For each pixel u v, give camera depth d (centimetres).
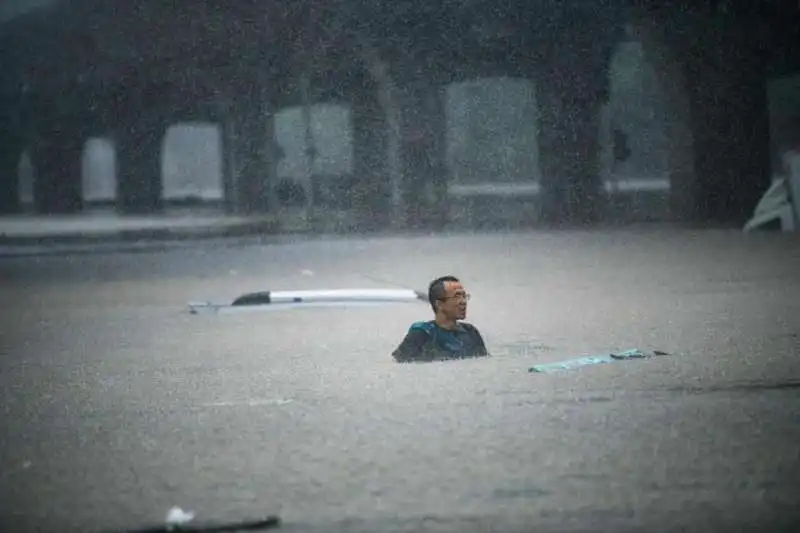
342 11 14925
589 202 13550
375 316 4859
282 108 15950
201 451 2294
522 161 14650
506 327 4278
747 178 12569
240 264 8600
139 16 15812
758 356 3322
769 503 1773
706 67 12575
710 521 1689
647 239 9719
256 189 16200
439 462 2109
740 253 7794
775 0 12112
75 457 2284
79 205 17462
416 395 2814
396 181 15038
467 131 14762
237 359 3709
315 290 6019
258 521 1759
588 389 2814
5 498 1972
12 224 15612
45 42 16300
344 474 2048
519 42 13938
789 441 2189
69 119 17062
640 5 12769
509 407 2603
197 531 1738
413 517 1762
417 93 14900
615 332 4019
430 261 8219
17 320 5241
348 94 15362
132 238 12862
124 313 5422
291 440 2361
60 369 3634
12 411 2836
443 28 14575
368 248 9962
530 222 13438
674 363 3206
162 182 17175
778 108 12275
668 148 12875
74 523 1805
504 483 1942
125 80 16562
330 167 15725
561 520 1719
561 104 13675
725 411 2491
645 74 13338
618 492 1861
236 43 15788
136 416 2719
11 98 16925
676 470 1991
